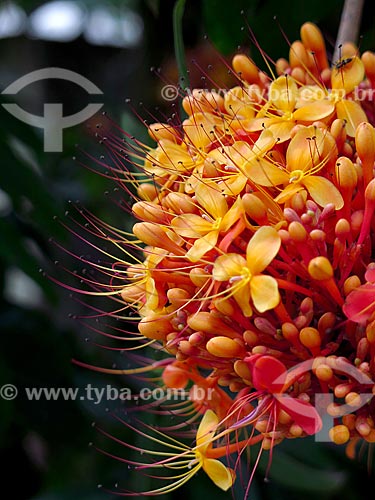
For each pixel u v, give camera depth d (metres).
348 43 0.33
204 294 0.29
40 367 0.48
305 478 0.41
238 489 0.41
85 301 0.50
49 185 0.48
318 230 0.27
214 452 0.30
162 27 0.47
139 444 0.42
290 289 0.27
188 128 0.31
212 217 0.29
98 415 0.48
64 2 0.56
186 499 0.44
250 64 0.33
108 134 0.38
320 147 0.28
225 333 0.28
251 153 0.28
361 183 0.28
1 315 0.49
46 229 0.44
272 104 0.31
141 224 0.29
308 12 0.40
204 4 0.40
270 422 0.28
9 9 0.59
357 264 0.28
